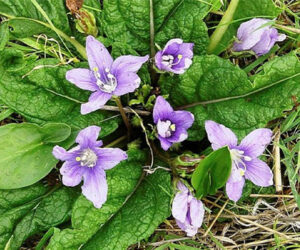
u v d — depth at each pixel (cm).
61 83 18
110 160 16
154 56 19
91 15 19
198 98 19
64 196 19
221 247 19
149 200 18
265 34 18
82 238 17
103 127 19
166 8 18
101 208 17
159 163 19
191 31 19
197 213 17
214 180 16
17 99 18
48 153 18
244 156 16
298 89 17
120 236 17
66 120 18
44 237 17
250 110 18
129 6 18
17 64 17
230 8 19
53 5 19
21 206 18
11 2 18
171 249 19
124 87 16
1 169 17
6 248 17
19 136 18
